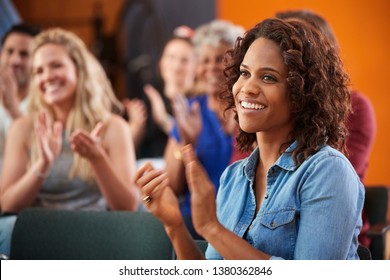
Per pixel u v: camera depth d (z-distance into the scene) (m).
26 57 5.79
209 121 5.13
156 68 6.39
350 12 6.56
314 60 2.18
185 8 6.53
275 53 2.17
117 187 4.22
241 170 2.45
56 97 4.59
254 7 6.54
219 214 2.48
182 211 4.91
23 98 5.73
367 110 3.63
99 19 6.72
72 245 3.15
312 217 2.09
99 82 4.78
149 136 6.35
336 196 2.07
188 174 2.13
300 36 2.19
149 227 3.07
